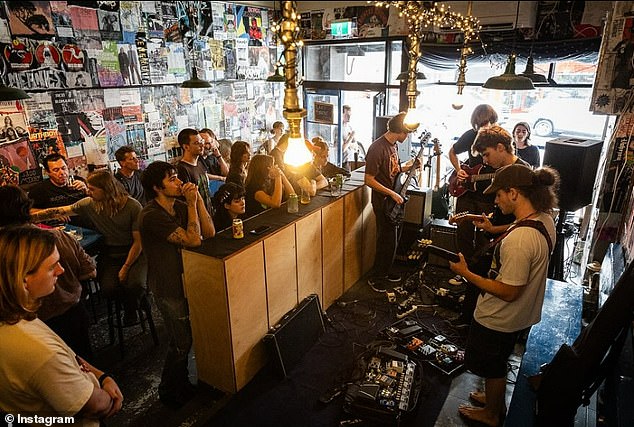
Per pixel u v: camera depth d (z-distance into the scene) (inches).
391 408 89.7
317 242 123.6
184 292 97.9
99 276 118.1
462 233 134.7
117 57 183.2
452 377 103.1
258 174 123.7
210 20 224.4
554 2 178.4
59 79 163.5
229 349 95.9
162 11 199.5
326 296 133.8
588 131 229.1
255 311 101.3
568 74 188.7
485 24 194.5
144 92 197.3
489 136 107.2
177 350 98.8
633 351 70.0
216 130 238.8
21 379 46.5
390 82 244.1
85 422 52.8
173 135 214.4
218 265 89.1
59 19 160.4
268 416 93.5
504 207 77.1
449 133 251.1
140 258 118.0
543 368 87.7
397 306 136.4
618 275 98.7
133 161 157.0
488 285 74.3
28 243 47.7
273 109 277.0
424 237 163.5
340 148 276.1
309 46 268.7
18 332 46.7
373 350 109.4
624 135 135.5
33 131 157.8
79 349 91.7
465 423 89.2
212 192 185.9
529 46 183.8
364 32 240.5
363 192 147.0
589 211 169.8
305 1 258.2
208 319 96.3
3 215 76.0
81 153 175.0
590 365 70.6
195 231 92.2
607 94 135.4
